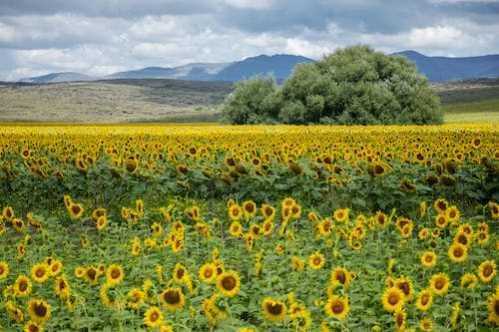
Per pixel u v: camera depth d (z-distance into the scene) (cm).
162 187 1598
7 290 756
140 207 1183
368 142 2559
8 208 1080
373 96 6116
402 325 643
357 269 853
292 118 6247
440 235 1166
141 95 18962
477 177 1529
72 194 1670
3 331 686
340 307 646
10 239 1127
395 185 1416
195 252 981
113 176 1592
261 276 827
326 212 1430
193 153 1930
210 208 1534
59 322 711
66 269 885
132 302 706
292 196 1491
